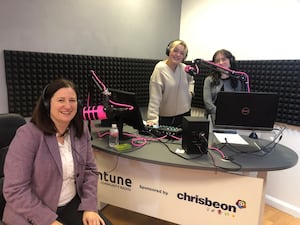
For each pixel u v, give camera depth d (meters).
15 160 1.12
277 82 2.25
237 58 2.60
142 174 1.67
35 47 1.97
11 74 1.86
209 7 2.79
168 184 1.61
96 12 2.32
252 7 2.40
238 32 2.55
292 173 2.22
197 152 1.47
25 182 1.13
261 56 2.40
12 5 1.80
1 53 1.81
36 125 1.18
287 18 2.17
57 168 1.19
